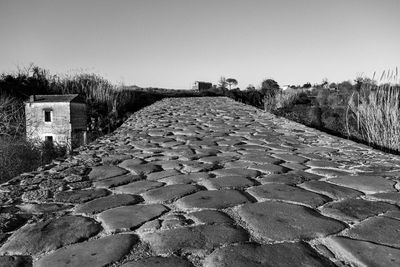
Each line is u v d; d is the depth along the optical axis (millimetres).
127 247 2018
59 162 4582
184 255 1901
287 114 11797
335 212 2537
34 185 3418
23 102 15719
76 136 14719
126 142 6402
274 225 2295
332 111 10672
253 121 9688
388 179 3504
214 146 5801
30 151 10273
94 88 19312
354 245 1978
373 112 6648
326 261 1806
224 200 2854
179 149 5531
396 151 5949
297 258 1837
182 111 13766
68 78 21094
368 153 5039
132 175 3814
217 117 11039
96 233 2242
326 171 3893
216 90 32281
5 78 17969
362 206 2670
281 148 5520
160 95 28109
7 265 1854
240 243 2031
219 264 1785
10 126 11195
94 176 3793
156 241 2084
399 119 6215
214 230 2225
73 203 2865
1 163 8734
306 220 2379
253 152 5180
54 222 2445
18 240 2164
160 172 3955
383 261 1795
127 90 23484
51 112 15578
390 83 6625
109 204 2820
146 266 1789
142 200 2916
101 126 16734
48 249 2035
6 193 3148
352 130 7926
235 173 3828
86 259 1893
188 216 2498
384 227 2238
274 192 3062
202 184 3381
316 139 6469
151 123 9883
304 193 3027
